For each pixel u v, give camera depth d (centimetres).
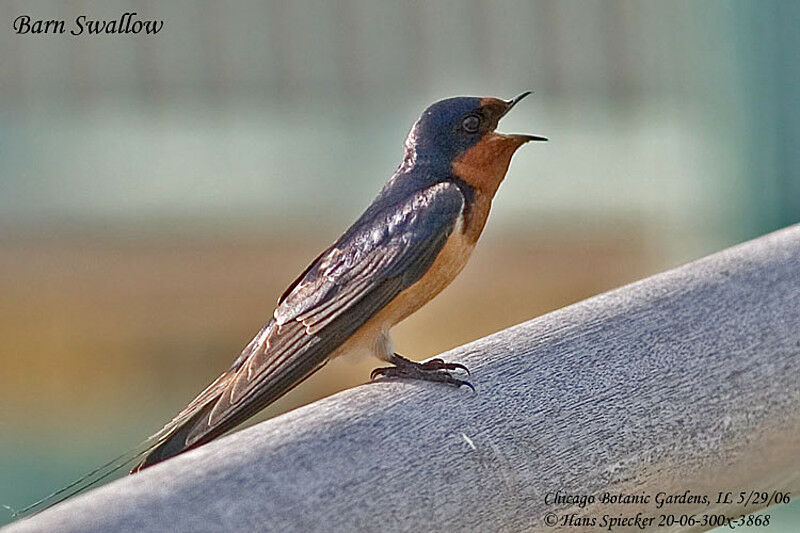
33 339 1416
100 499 479
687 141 1616
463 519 557
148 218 1534
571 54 1727
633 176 1612
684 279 667
